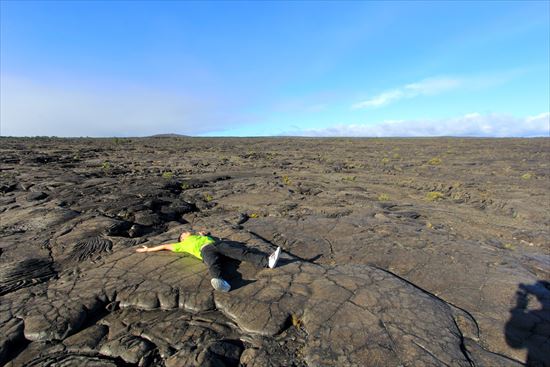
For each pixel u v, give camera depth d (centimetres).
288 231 777
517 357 397
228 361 388
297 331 433
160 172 1828
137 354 402
